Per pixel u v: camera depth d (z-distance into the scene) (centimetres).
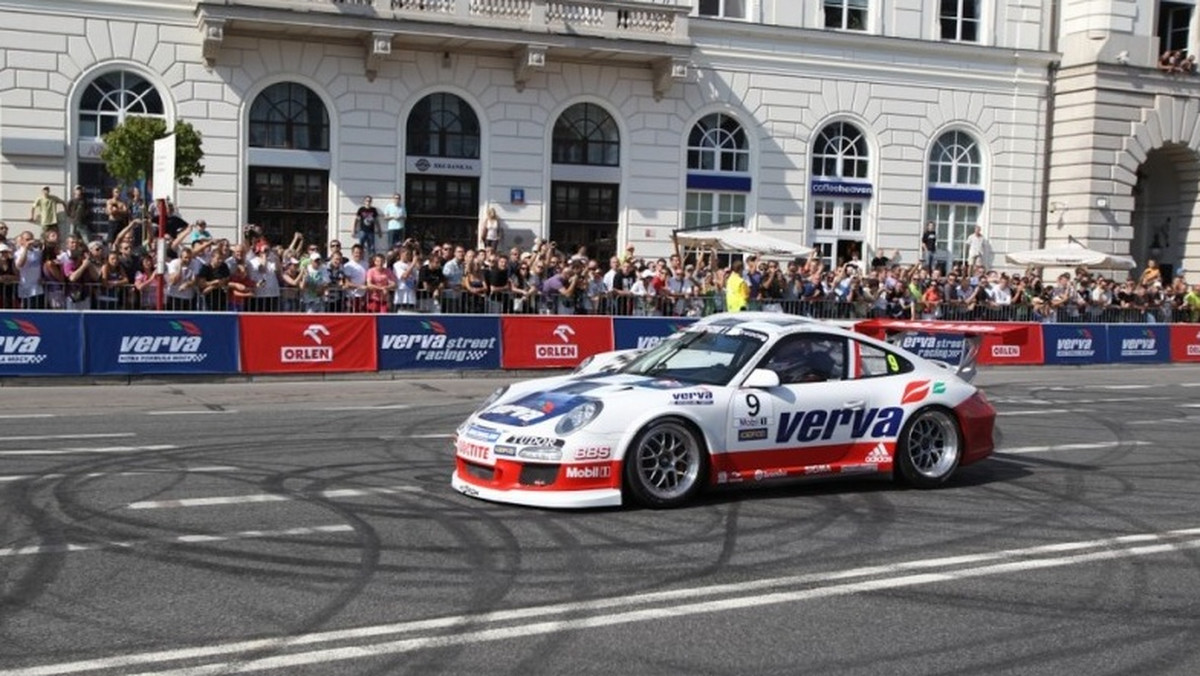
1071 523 802
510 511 789
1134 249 3697
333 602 580
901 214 3162
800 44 3023
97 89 2428
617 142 2878
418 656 504
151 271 1739
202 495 826
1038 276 3066
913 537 748
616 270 2189
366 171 2634
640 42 2755
